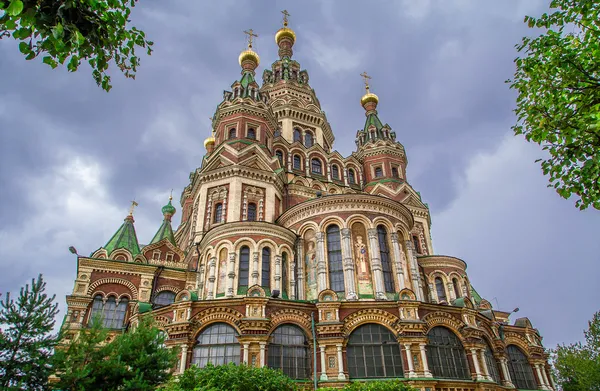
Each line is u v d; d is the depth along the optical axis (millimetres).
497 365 38250
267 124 57438
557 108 16812
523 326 43750
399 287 39969
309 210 44219
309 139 67312
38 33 10633
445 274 52281
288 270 41656
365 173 65875
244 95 58156
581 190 16562
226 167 50062
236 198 47969
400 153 67000
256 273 39812
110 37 12281
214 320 32281
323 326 32719
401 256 42281
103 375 20734
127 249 48094
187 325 31500
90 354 21203
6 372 19000
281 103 68312
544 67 17203
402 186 63094
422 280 50906
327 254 41594
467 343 34625
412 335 32500
